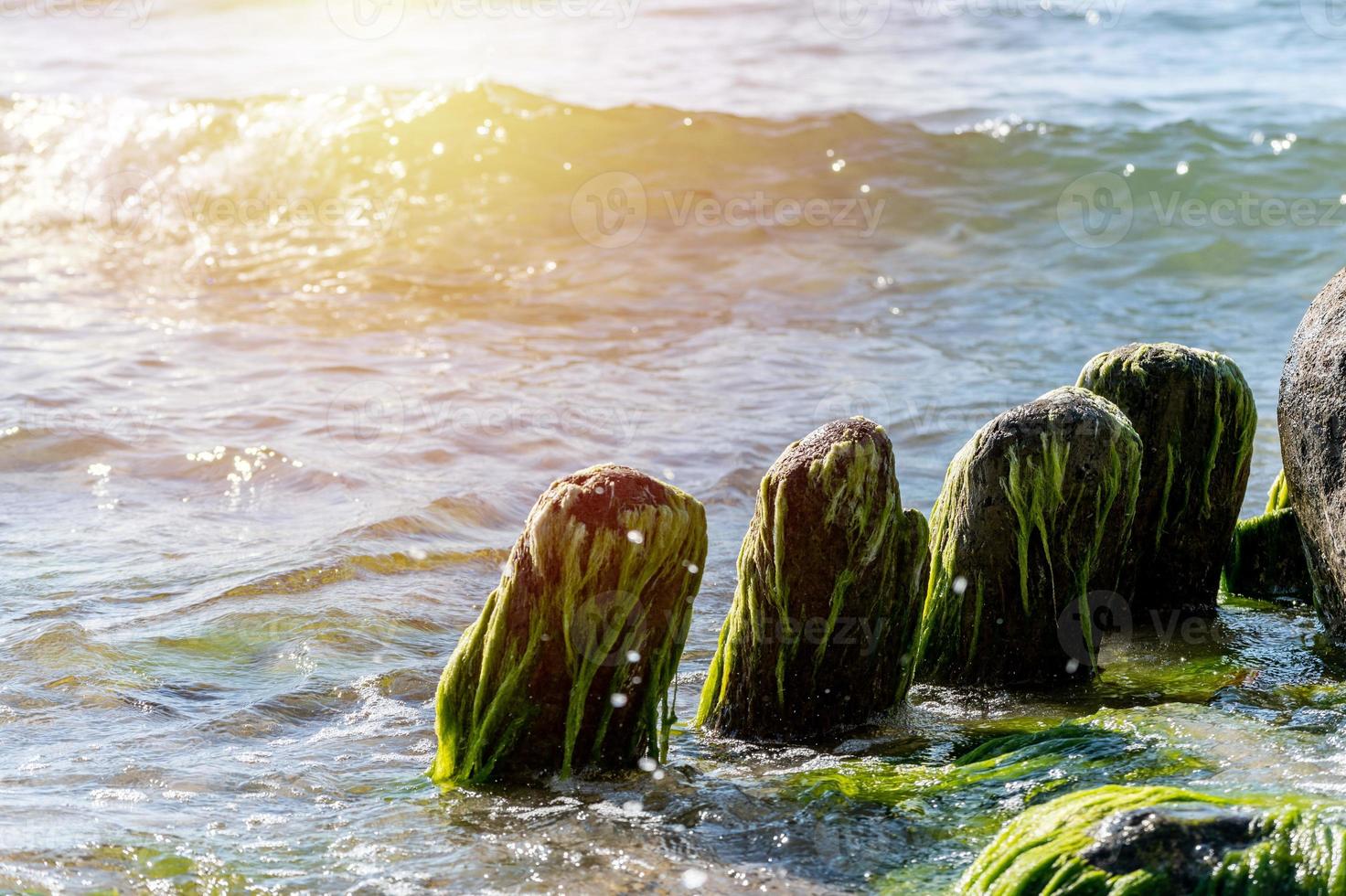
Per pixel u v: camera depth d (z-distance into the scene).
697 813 3.71
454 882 3.34
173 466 7.59
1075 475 4.63
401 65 21.67
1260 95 18.80
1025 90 19.62
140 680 4.79
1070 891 2.96
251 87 19.72
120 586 5.75
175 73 20.81
